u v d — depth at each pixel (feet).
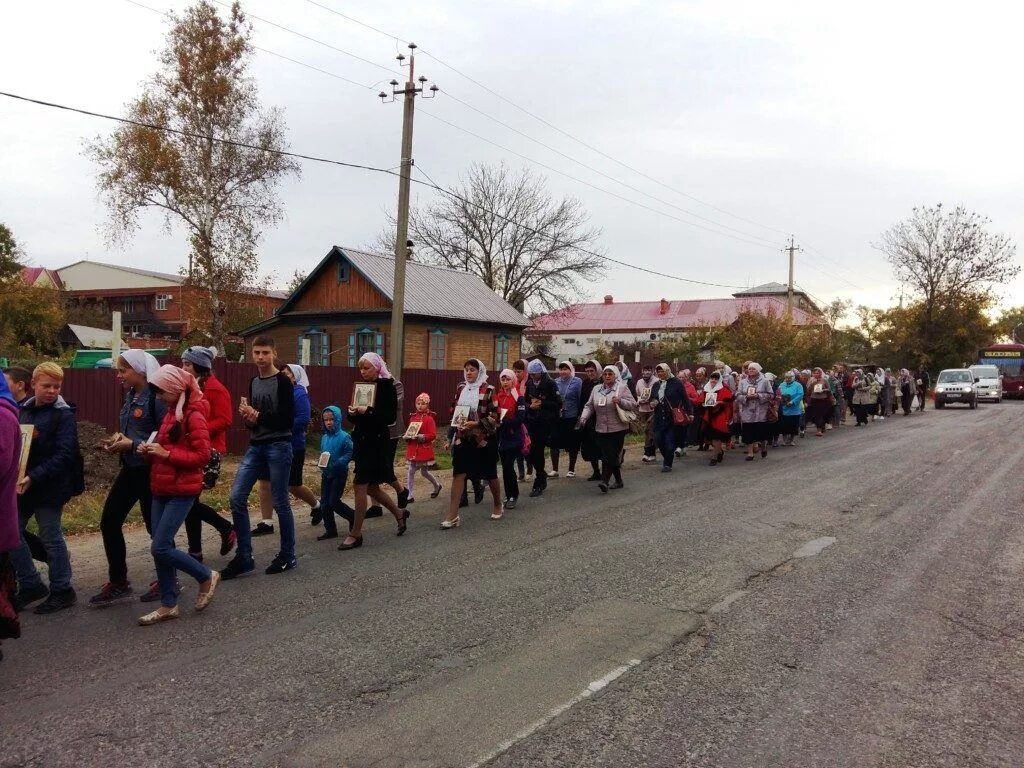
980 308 152.15
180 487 17.35
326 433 26.45
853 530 26.96
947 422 78.79
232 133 90.12
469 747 11.61
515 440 31.50
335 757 11.32
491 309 106.42
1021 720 12.73
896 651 15.70
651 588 19.98
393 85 59.52
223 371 48.80
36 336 107.24
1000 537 25.91
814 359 96.17
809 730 12.25
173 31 88.48
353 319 96.94
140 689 13.75
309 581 20.76
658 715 12.71
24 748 11.59
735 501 32.81
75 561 23.38
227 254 91.56
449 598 19.16
